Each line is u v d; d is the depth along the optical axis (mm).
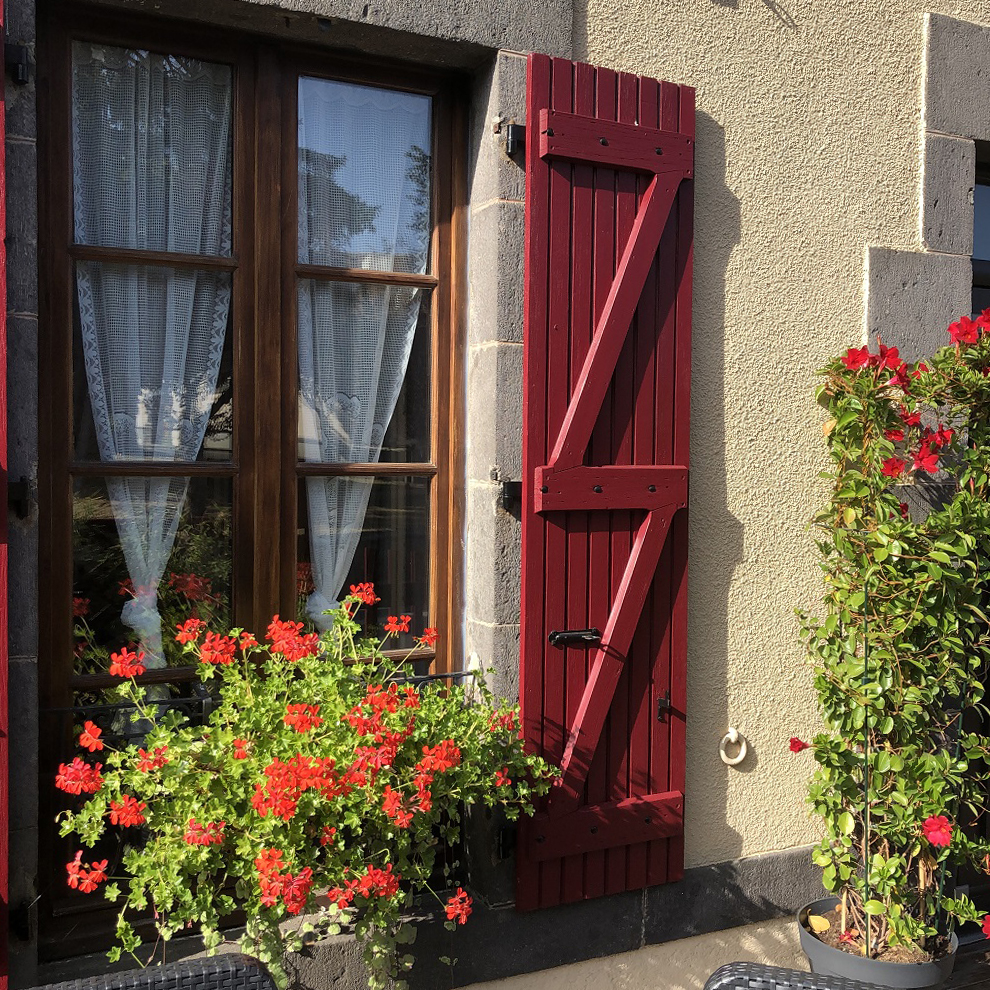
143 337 2312
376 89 2537
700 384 2787
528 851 2461
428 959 2414
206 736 1976
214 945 1872
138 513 2311
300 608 2477
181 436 2350
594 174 2523
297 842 1905
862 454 2789
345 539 2529
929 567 2553
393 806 1869
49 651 2199
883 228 3066
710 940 2846
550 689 2498
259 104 2377
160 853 1864
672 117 2621
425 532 2629
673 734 2684
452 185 2613
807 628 2805
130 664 1957
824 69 2953
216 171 2373
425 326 2621
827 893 3002
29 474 2035
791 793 2963
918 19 3107
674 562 2678
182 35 2299
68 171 2205
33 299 2031
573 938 2598
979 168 3486
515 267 2482
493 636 2480
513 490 2479
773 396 2896
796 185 2916
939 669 2688
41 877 2189
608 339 2518
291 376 2439
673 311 2648
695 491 2787
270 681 2070
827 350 2979
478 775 2137
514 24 2461
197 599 2365
